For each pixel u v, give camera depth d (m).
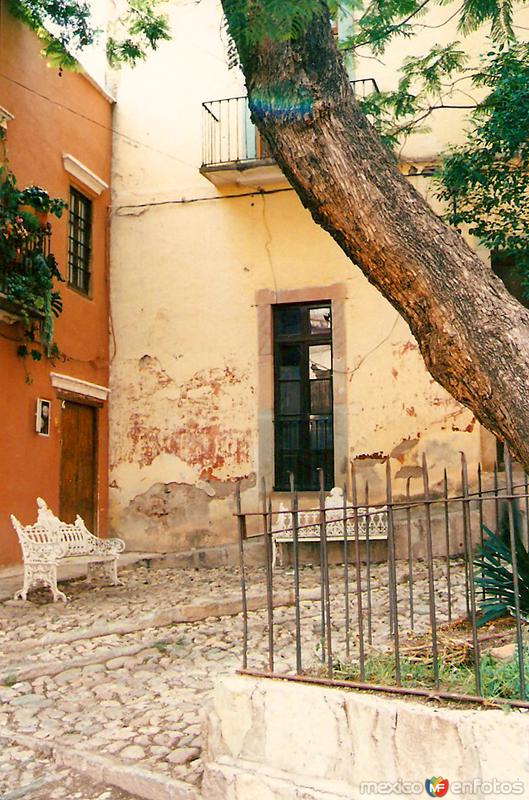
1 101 9.65
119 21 7.96
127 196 12.33
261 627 6.34
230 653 5.58
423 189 10.73
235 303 11.62
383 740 2.74
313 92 3.77
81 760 3.72
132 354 12.02
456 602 6.64
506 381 3.43
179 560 10.43
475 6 6.06
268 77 3.87
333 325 11.09
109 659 5.50
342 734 2.83
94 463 11.66
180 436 11.65
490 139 8.75
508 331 3.49
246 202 11.73
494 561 4.00
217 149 11.87
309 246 11.35
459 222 9.42
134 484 11.77
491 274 3.67
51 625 6.53
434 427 10.45
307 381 11.38
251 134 11.72
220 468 11.40
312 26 3.82
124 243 12.27
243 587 3.35
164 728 4.09
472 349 3.49
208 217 11.89
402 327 10.80
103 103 12.33
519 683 2.88
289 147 3.84
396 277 3.68
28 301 9.33
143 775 3.47
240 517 3.36
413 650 3.77
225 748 3.11
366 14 6.44
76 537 8.41
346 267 11.15
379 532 9.41
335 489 9.92
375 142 3.83
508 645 3.61
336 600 7.16
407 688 2.93
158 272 12.05
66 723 4.29
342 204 3.74
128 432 11.91
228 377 11.52
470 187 9.67
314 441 11.23
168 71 12.33
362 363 10.90
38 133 10.46
